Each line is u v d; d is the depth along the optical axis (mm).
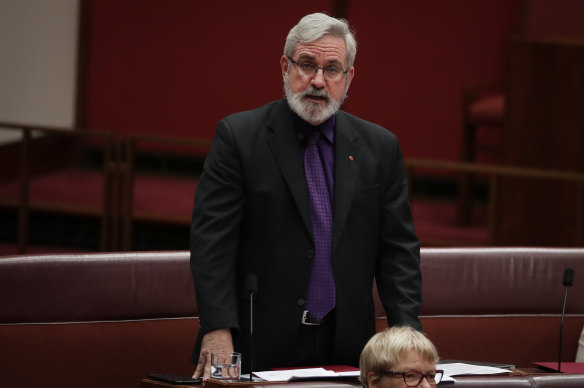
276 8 30516
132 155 22578
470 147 26281
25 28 29312
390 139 10953
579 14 27531
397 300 10547
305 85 10242
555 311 15219
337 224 10461
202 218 10445
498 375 10320
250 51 30797
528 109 23297
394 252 10773
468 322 14977
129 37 31250
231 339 10102
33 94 29797
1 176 28250
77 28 31359
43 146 29766
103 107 31562
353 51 10484
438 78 29750
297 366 10516
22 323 13344
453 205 29219
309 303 10492
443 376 9648
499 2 29000
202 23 30938
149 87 31344
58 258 13594
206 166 10695
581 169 23000
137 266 13938
